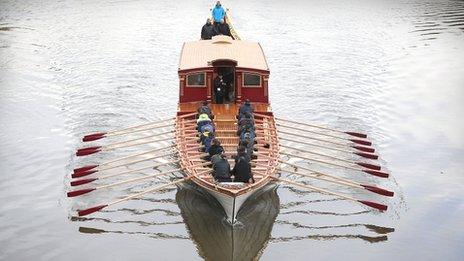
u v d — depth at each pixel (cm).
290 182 2114
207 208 2164
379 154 2645
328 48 4281
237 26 4831
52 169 2462
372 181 2400
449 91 3425
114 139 2761
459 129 2905
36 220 2084
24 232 2012
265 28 4803
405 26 4931
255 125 2405
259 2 5825
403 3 5894
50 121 2961
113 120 2988
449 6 5747
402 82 3588
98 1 5756
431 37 4578
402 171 2489
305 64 3916
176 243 1969
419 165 2542
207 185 1984
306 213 2161
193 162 2200
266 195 2273
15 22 4900
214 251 1925
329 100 3297
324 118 3053
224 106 2616
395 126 2956
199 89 2614
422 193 2305
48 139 2752
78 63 3894
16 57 3975
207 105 2441
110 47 4250
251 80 2584
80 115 3042
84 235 2003
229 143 2347
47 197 2242
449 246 1955
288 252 1922
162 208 2184
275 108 3184
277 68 3834
